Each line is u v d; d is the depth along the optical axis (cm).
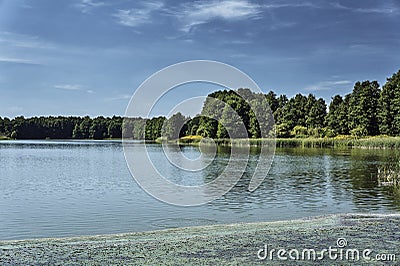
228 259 998
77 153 5762
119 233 1383
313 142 6931
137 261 995
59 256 1039
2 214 1675
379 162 3838
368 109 8056
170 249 1084
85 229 1444
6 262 997
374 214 1562
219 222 1534
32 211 1731
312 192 2194
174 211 1723
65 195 2134
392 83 7794
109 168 3597
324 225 1350
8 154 5562
